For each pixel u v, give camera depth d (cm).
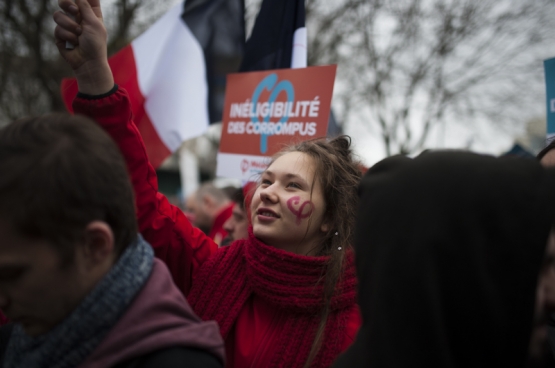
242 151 247
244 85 252
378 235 67
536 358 68
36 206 70
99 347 78
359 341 70
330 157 153
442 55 998
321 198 148
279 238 144
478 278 60
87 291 79
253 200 153
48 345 78
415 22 974
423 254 62
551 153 146
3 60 779
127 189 83
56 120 80
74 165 73
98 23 124
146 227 145
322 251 148
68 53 125
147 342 79
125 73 309
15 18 756
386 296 63
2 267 72
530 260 60
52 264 73
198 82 319
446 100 1057
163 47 317
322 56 1048
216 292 148
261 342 136
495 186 63
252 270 142
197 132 317
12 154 73
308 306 134
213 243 173
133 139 136
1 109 849
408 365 60
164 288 87
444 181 65
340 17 1007
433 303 60
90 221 75
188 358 82
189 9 322
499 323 60
